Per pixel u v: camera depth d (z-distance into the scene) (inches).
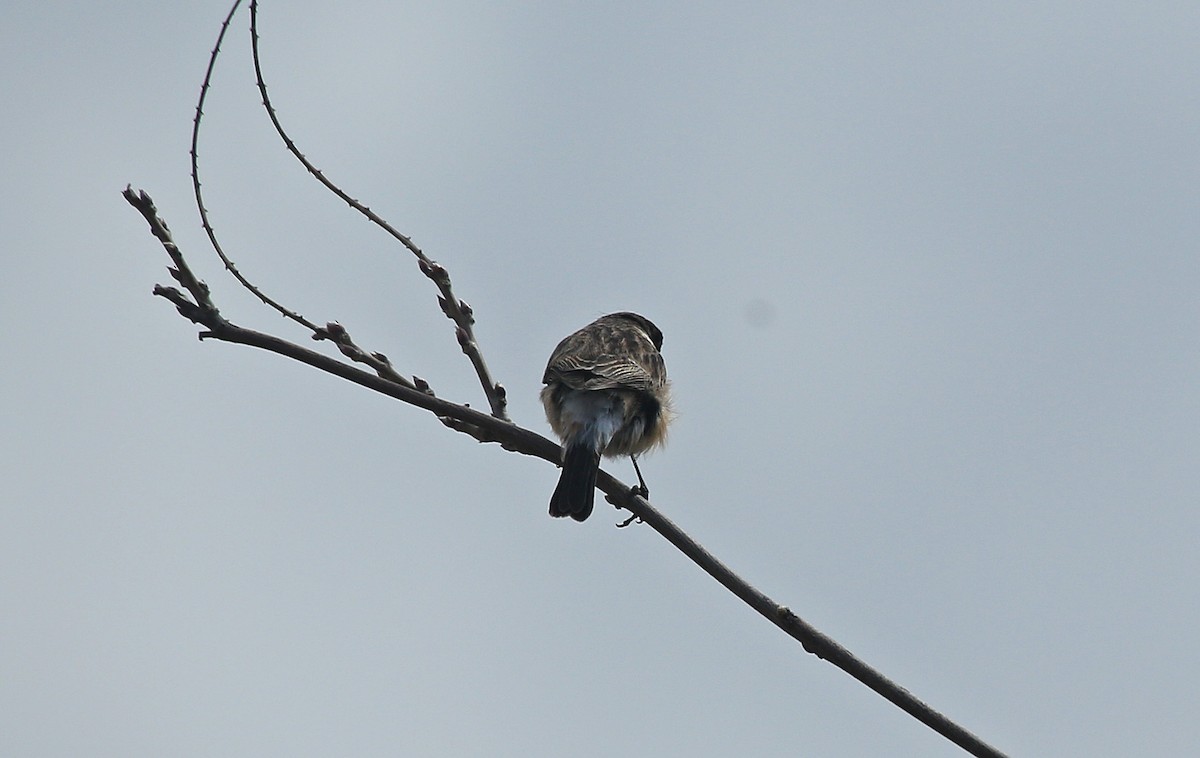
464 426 462.0
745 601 385.1
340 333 456.4
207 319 410.9
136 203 401.1
